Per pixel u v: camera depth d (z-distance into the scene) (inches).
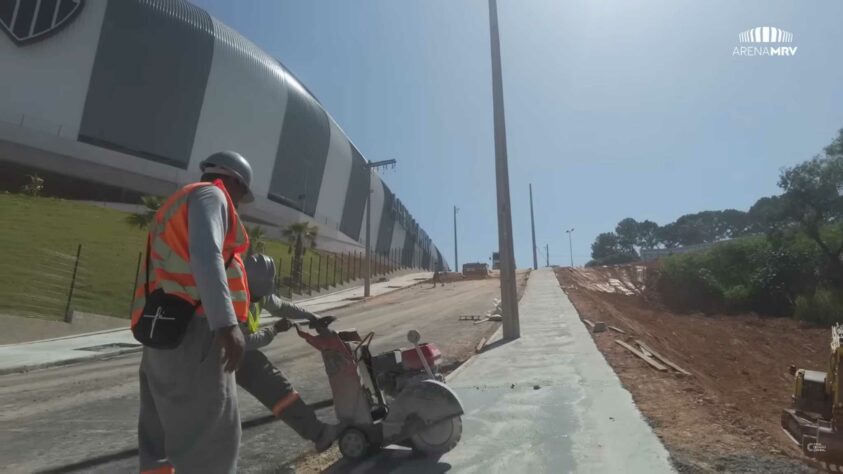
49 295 884.6
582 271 2025.1
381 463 170.4
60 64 2127.2
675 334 917.2
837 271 1358.3
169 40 2416.3
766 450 175.8
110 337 771.4
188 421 85.8
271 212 2805.1
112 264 1124.5
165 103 2410.2
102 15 2213.3
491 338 526.3
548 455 175.3
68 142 2145.7
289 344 593.6
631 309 1237.7
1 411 314.3
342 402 169.3
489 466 166.9
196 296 87.0
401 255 4101.9
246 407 286.7
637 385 281.9
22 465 208.5
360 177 3641.7
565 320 637.9
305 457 199.8
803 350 918.4
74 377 460.8
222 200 89.1
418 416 167.2
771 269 1435.8
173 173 2442.2
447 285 1915.6
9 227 1178.6
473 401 257.0
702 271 1544.0
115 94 2265.0
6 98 2028.8
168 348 84.2
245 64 2731.3
